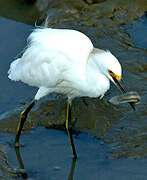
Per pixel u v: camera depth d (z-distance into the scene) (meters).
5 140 11.07
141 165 9.86
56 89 11.47
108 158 10.20
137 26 15.44
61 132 11.40
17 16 16.16
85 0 16.64
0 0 17.20
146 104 11.89
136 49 14.18
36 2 16.89
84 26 15.30
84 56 10.55
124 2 16.41
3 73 13.29
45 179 9.68
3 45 14.27
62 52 10.46
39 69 10.65
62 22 15.48
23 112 10.95
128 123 11.35
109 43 14.45
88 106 12.10
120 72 9.69
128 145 10.59
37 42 10.65
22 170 9.97
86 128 11.41
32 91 12.84
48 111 12.07
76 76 10.62
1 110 12.04
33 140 11.06
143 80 12.85
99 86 10.54
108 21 15.62
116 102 9.93
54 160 10.30
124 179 9.44
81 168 9.96
